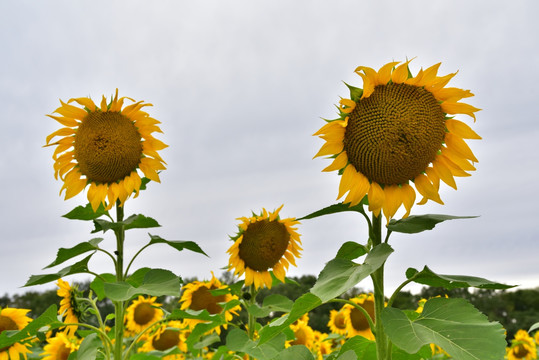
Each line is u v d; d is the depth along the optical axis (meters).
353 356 3.05
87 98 4.97
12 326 5.80
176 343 8.18
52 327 4.67
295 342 7.74
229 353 5.47
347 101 3.32
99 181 5.09
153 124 5.10
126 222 4.82
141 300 7.91
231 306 5.84
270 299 5.80
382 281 3.26
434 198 3.56
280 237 6.34
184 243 4.90
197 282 7.08
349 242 3.63
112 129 4.92
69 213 4.94
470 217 3.24
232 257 6.36
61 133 5.09
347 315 7.97
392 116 3.35
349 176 3.42
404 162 3.40
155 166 5.13
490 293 28.73
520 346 9.25
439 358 8.31
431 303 2.89
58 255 4.58
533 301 27.89
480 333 2.52
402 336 2.62
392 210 3.45
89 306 5.84
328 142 3.40
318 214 3.53
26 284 4.72
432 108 3.46
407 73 3.43
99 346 4.71
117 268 4.86
